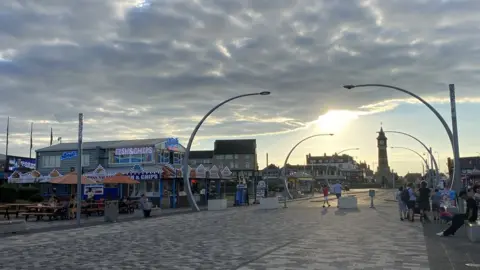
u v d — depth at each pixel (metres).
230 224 21.48
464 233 15.96
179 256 11.84
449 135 24.91
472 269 9.45
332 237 15.41
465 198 15.24
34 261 11.29
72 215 26.89
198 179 47.69
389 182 147.38
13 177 37.38
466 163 64.12
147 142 45.19
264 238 15.55
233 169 107.44
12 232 18.36
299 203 45.91
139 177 40.28
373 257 11.15
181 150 48.72
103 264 10.77
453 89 21.97
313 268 9.80
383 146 153.00
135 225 21.66
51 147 48.34
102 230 19.25
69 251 13.00
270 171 130.62
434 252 11.81
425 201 20.80
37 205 27.23
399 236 15.45
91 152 45.09
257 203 48.28
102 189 41.88
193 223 22.44
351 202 33.84
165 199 41.75
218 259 11.26
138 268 10.18
